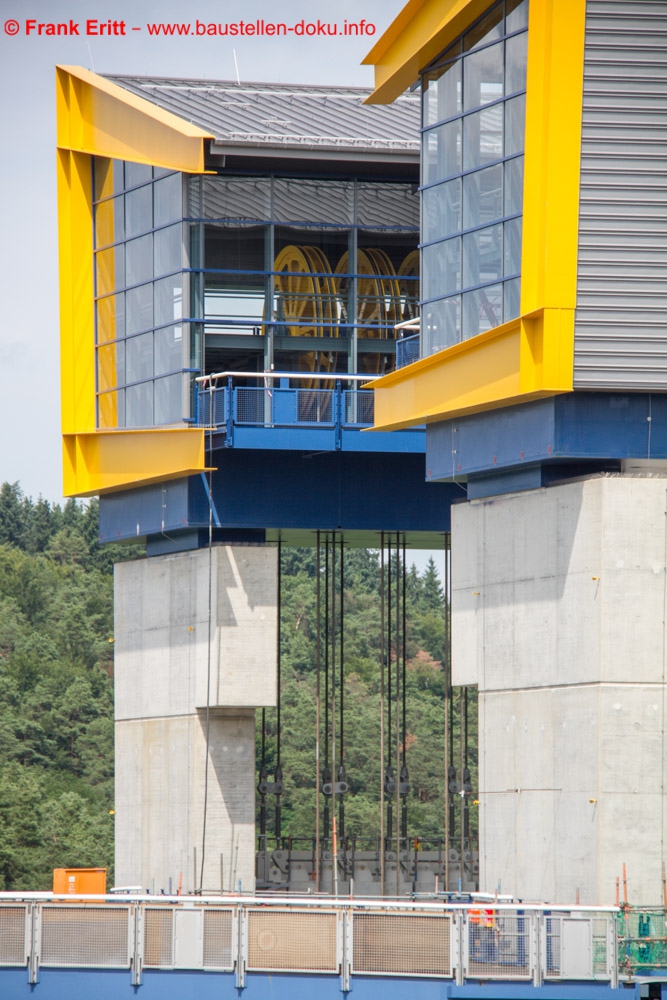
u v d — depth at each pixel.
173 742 97.00
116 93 96.06
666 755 70.19
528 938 54.75
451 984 54.09
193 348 92.62
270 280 94.31
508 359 72.56
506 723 76.31
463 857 103.06
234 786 94.69
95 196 101.38
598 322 69.88
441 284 79.75
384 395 84.31
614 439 71.81
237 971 54.53
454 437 79.81
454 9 76.75
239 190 94.19
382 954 54.53
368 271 97.81
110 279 99.88
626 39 69.38
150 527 97.62
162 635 98.62
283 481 94.19
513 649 76.06
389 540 105.38
